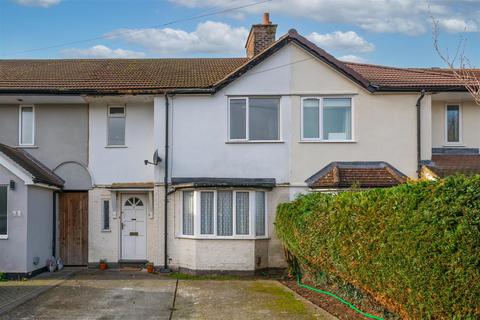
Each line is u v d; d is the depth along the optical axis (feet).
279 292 43.32
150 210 58.70
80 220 59.77
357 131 56.18
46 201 55.57
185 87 56.08
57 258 58.34
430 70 67.62
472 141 60.95
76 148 59.62
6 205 49.98
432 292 23.56
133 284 46.98
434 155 59.57
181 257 55.21
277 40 56.03
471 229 22.09
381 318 32.14
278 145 56.18
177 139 56.39
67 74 63.21
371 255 30.19
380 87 55.57
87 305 38.01
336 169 54.13
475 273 21.76
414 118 56.54
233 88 56.34
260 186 54.19
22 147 59.41
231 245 53.67
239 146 56.24
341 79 56.39
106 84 57.82
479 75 61.67
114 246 58.70
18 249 49.70
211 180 55.98
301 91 56.18
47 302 38.91
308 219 41.09
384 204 28.86
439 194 24.04
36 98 56.90
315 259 40.04
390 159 56.18
